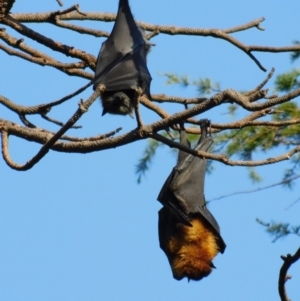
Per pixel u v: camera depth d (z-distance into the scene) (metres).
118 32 17.69
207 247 20.56
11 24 19.03
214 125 18.70
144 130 14.85
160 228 21.28
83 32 20.95
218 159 14.55
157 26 21.98
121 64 16.73
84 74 20.14
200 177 20.56
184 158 20.61
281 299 15.70
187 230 20.55
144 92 16.69
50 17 20.50
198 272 20.39
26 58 19.52
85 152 15.81
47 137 16.86
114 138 15.25
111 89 16.27
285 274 15.35
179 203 20.27
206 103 14.25
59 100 17.73
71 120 14.59
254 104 13.95
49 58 19.75
